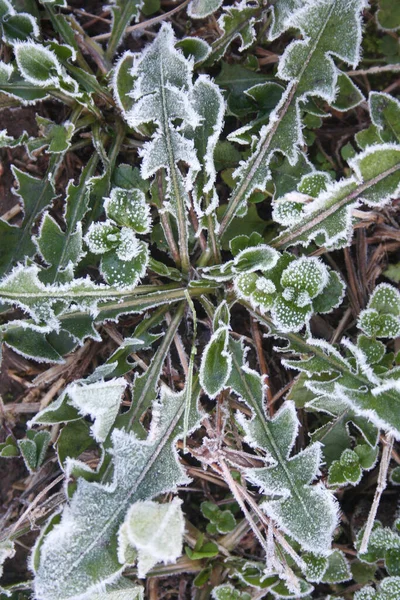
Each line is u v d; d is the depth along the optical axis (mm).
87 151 418
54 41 378
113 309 375
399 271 413
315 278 361
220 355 364
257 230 402
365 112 426
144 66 357
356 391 353
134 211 355
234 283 365
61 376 405
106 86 402
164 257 409
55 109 418
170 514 329
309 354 379
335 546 399
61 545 325
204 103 366
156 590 403
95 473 342
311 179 364
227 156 402
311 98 387
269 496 368
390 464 406
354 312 412
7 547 366
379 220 411
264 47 423
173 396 360
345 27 357
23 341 370
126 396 404
